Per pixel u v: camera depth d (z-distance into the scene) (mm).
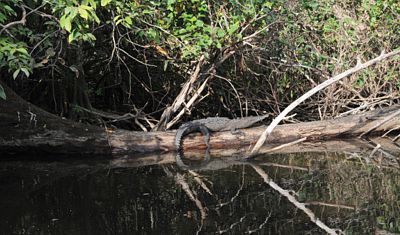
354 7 11492
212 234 5723
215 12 9516
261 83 11430
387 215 6328
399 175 8008
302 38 10867
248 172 8266
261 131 9820
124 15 8492
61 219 6180
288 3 9859
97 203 6766
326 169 8422
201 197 7000
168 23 9055
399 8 11164
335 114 11297
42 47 8531
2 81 8797
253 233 5758
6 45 6223
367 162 8812
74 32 6723
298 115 11547
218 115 11625
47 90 10438
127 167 8609
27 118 8734
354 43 11039
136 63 10906
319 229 5879
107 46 10430
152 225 5980
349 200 6883
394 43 11172
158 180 7816
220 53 9898
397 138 10375
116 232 5777
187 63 10445
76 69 8875
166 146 9398
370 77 11203
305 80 11625
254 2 9211
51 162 8938
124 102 11344
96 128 9195
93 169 8477
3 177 8016
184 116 11125
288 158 9156
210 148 9609
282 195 7102
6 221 6129
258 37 10312
